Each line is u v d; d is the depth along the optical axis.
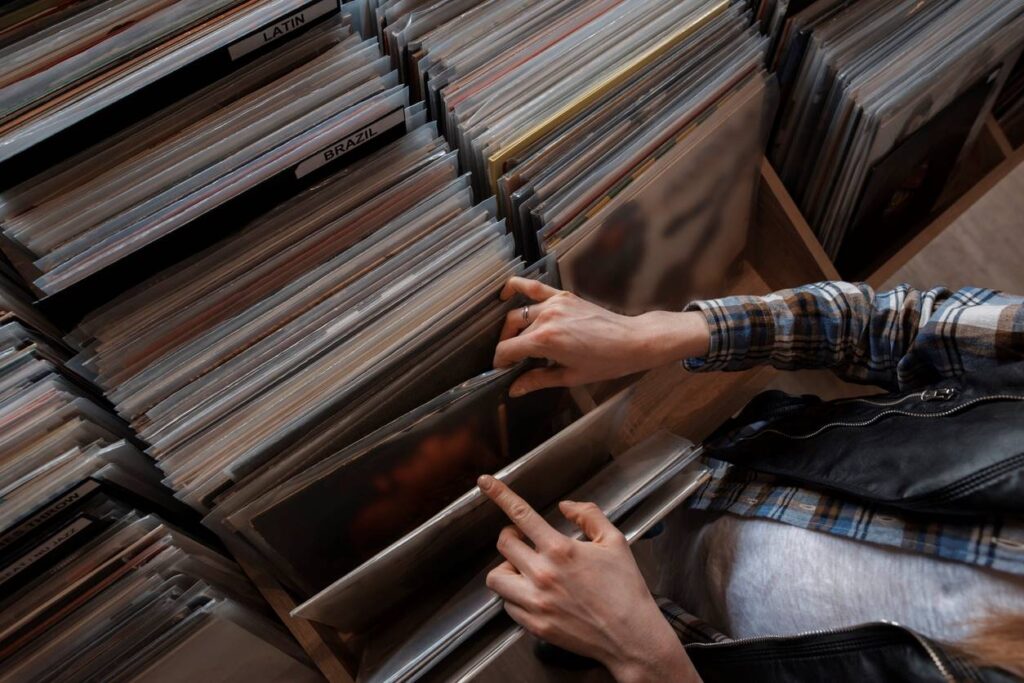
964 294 0.78
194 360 0.77
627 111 0.93
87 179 0.76
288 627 0.92
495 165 0.87
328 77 0.82
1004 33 1.08
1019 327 0.69
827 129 1.10
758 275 1.38
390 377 0.82
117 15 0.76
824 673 0.69
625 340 0.85
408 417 0.78
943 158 1.27
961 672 0.59
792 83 1.10
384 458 0.81
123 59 0.74
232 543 0.84
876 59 1.04
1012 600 0.63
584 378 0.88
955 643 0.63
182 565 0.79
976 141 1.36
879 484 0.73
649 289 1.12
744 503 0.90
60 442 0.73
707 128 0.97
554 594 0.72
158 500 0.87
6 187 0.72
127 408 0.75
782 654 0.72
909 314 0.83
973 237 1.83
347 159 0.83
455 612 0.85
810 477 0.81
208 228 0.76
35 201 0.74
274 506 0.76
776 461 0.87
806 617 0.78
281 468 0.78
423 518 0.98
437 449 0.87
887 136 1.07
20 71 0.73
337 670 0.90
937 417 0.74
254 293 0.80
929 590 0.69
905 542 0.71
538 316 0.83
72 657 0.73
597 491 0.89
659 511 0.86
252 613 0.85
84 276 0.70
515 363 0.84
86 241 0.73
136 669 0.75
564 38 0.93
